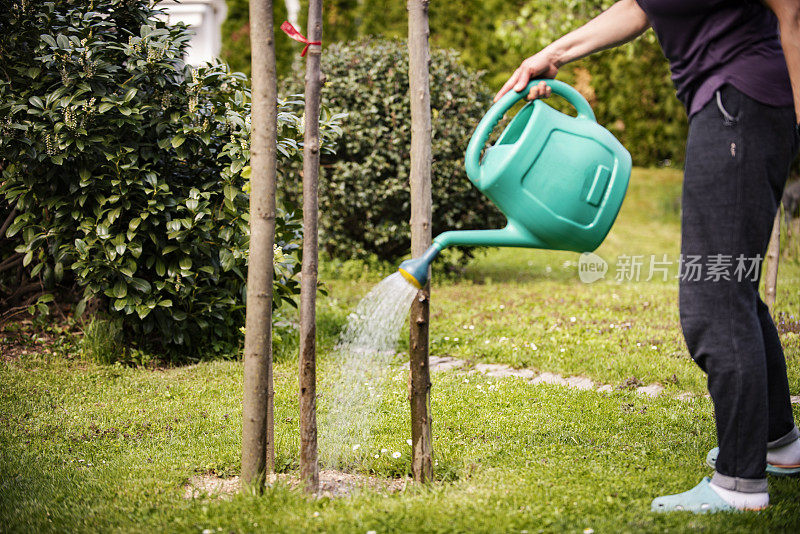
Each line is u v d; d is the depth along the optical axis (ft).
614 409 12.31
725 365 7.84
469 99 26.78
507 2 42.91
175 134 15.58
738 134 7.57
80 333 16.88
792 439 8.93
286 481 9.18
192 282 15.44
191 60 33.45
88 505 8.66
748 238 7.73
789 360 14.89
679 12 7.67
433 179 25.94
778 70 7.60
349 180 26.07
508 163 7.66
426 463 8.98
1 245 18.11
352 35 44.09
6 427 11.68
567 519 7.73
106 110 14.75
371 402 12.69
